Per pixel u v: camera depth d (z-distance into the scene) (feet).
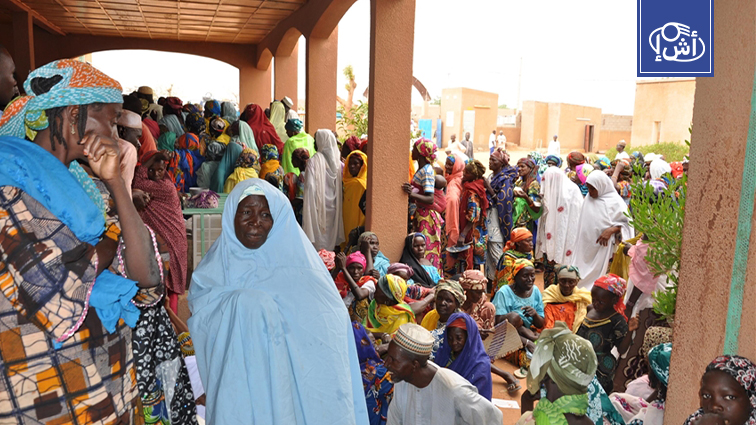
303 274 7.34
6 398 4.62
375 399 11.35
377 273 17.07
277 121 35.86
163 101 34.35
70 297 4.65
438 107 114.21
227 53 47.16
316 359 7.18
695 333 7.39
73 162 5.23
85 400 4.98
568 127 111.34
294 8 32.99
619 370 12.89
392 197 20.12
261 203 7.26
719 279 6.87
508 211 22.84
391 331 14.57
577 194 23.41
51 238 4.59
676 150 68.13
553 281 24.53
